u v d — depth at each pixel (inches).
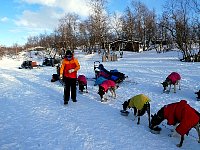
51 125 274.8
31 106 358.6
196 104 353.1
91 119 294.5
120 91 451.2
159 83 511.2
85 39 2472.9
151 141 232.7
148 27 2390.5
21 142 230.5
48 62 1146.7
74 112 324.2
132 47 2178.9
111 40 2285.9
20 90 492.1
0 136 246.2
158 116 248.2
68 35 2299.5
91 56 1801.2
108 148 216.7
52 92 462.6
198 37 1115.3
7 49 3218.5
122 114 308.8
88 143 226.8
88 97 410.0
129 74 642.8
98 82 396.5
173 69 703.7
